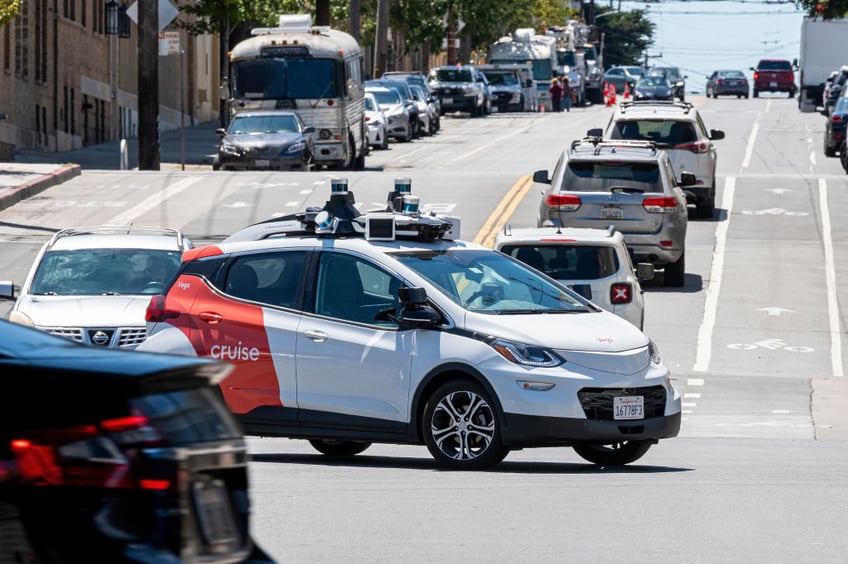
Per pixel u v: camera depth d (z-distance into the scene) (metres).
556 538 21.20
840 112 129.88
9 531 9.55
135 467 9.70
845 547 20.77
